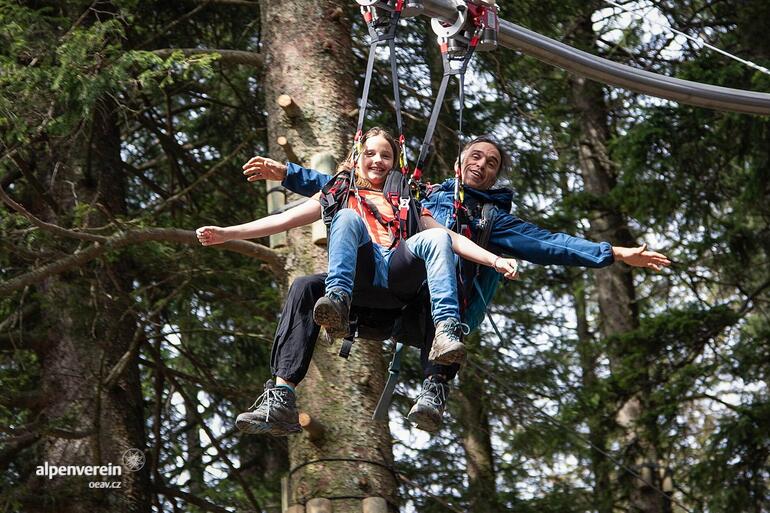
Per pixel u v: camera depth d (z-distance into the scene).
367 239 7.41
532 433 18.73
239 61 12.83
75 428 14.91
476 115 17.53
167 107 16.41
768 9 19.02
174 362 19.17
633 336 19.55
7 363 17.06
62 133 12.71
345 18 11.95
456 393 17.91
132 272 15.55
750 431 18.19
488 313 8.26
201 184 17.42
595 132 23.08
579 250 8.15
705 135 18.64
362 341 10.69
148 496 15.51
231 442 18.67
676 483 21.50
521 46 9.32
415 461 18.77
